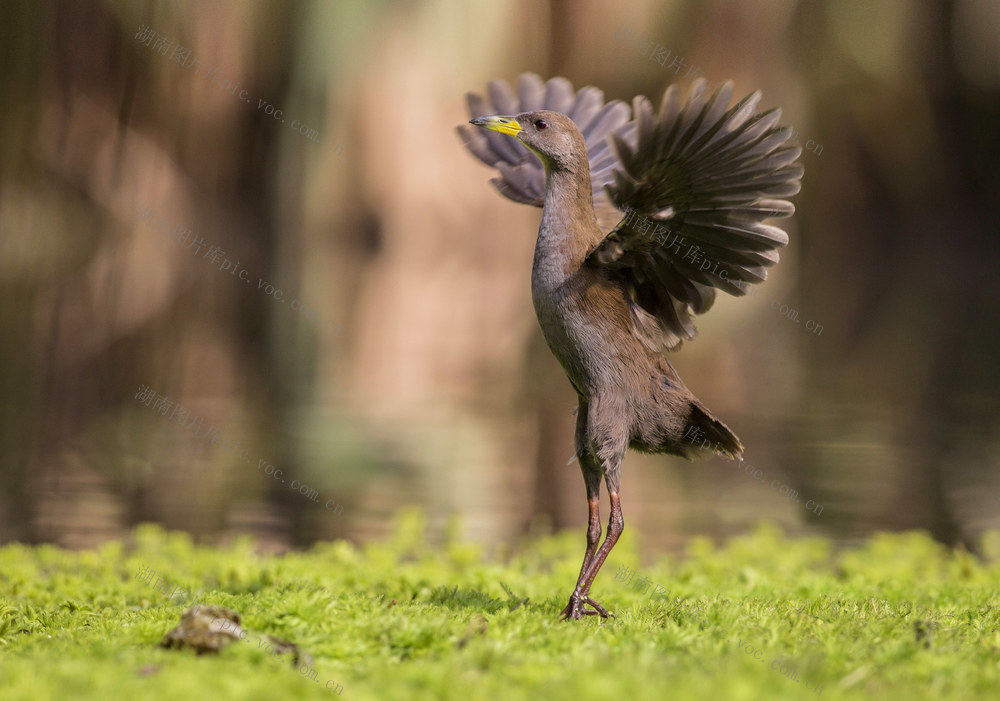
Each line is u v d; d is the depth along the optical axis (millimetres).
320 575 7816
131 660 4977
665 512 11695
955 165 37531
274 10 27469
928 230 38031
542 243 6801
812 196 35781
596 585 7848
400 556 9734
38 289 25125
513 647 5211
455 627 5602
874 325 28469
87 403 16719
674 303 6934
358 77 29359
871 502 11984
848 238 37250
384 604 6211
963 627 5930
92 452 13703
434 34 28703
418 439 14914
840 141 34562
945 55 34000
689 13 28125
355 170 30609
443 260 32562
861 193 36062
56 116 24156
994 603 6734
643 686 4445
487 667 4898
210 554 9094
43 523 10547
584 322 6617
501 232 33156
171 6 25375
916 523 11219
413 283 31516
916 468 13547
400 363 21609
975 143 37062
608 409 6590
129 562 8469
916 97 34000
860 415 17375
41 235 25547
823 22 30469
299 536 10383
